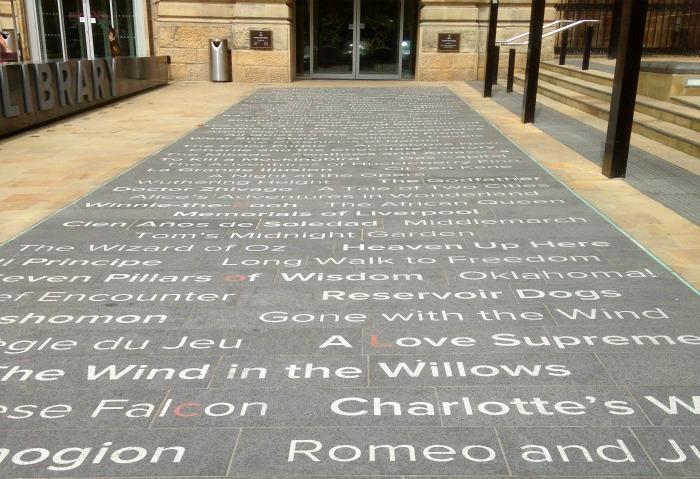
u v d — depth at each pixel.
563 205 6.38
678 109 9.67
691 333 3.82
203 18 18.42
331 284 4.55
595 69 14.89
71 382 3.34
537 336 3.79
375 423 2.98
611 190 6.88
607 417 3.02
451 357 3.56
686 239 5.40
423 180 7.38
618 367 3.45
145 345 3.71
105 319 4.04
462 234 5.57
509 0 18.06
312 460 2.73
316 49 20.14
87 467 2.71
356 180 7.39
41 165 8.20
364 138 9.91
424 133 10.26
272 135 10.18
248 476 2.64
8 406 3.13
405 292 4.41
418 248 5.24
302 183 7.29
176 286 4.53
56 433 2.93
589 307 4.17
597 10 18.17
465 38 18.47
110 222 5.94
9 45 17.72
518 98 14.33
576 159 8.31
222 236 5.55
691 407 3.10
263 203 6.52
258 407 3.12
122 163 8.28
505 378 3.35
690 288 4.45
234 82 18.69
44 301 4.30
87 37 19.73
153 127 10.99
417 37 19.44
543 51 18.08
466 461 2.73
